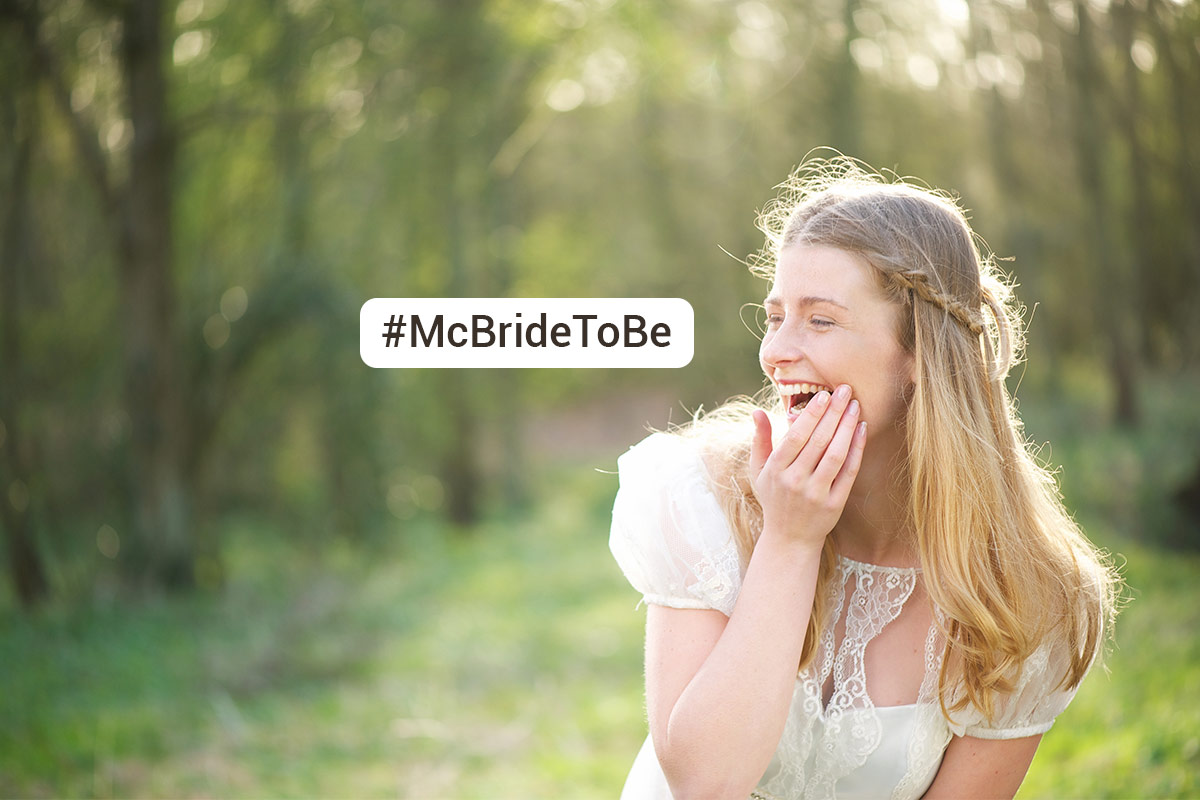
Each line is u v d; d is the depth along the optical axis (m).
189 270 9.21
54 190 8.48
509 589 9.53
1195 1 6.81
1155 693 4.14
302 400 9.75
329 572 9.33
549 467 21.00
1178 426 9.19
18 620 7.52
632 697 5.86
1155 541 7.04
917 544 1.61
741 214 16.08
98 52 8.24
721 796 1.44
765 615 1.45
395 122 9.64
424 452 13.31
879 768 1.59
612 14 9.97
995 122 10.34
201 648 6.88
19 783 4.48
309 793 4.50
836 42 10.62
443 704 5.77
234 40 8.42
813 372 1.52
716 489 1.60
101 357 8.80
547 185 18.72
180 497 8.65
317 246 9.43
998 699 1.57
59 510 8.59
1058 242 11.23
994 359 1.61
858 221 1.52
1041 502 1.62
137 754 4.94
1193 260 9.88
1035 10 8.72
